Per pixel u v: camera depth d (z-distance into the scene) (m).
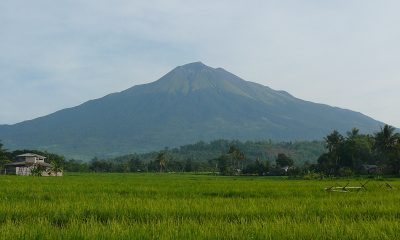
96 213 16.47
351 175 91.75
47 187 33.31
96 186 36.22
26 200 21.22
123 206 17.83
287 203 19.83
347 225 12.93
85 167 168.25
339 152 103.75
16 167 97.25
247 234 12.03
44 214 16.06
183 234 11.88
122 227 12.80
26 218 15.07
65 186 35.34
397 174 90.62
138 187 35.16
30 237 11.52
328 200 21.91
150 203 18.72
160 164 168.62
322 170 101.88
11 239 11.31
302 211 17.12
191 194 27.20
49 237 11.52
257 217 15.95
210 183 46.84
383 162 103.31
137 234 11.80
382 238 11.66
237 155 151.62
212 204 19.16
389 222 13.58
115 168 170.62
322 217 16.06
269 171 122.69
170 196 25.59
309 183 46.19
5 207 17.09
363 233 12.10
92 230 12.18
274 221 14.19
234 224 13.42
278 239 11.66
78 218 15.44
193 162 180.88
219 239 11.53
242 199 22.22
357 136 120.12
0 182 42.53
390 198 23.23
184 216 16.00
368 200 21.91
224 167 133.62
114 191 29.50
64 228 12.80
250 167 126.06
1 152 108.69
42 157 108.00
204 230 12.38
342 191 30.47
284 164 132.00
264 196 26.53
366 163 109.06
